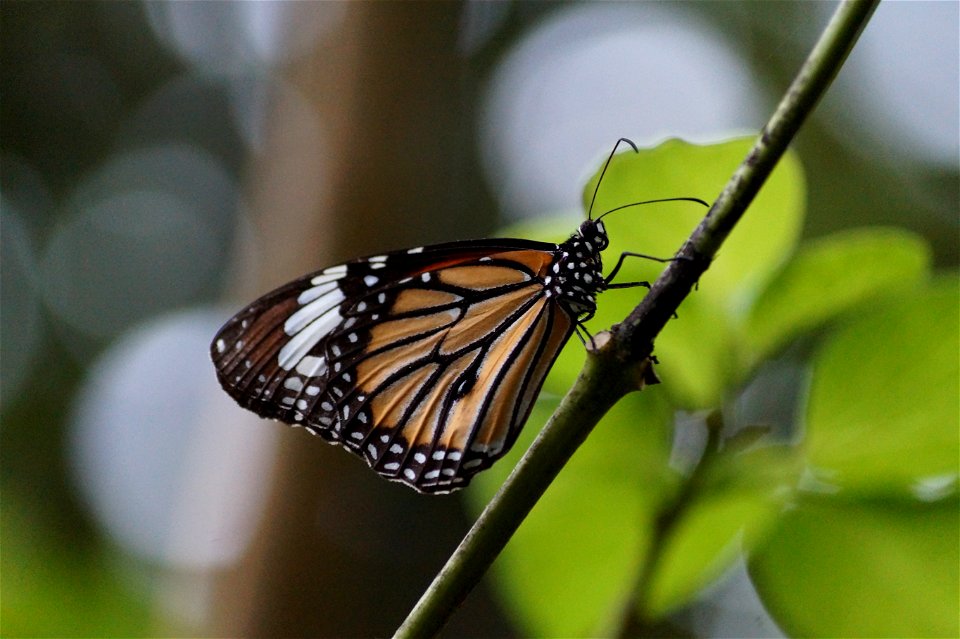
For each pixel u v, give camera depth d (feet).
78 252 6.97
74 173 7.09
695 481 3.63
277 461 3.84
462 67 3.96
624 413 3.65
